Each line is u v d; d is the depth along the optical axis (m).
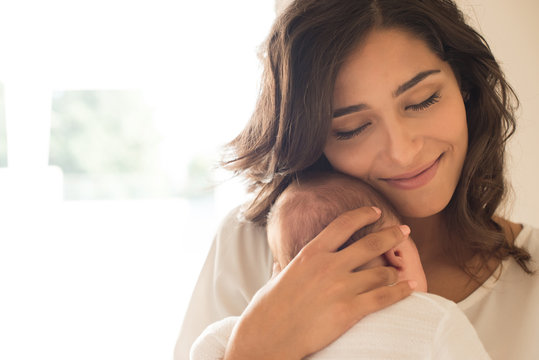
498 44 1.73
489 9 1.72
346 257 0.84
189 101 4.14
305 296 0.82
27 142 3.88
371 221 0.88
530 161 1.74
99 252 4.58
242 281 1.21
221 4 3.34
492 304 1.03
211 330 0.98
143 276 4.01
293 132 0.98
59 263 4.05
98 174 10.17
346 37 0.88
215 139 3.38
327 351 0.83
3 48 3.78
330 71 0.89
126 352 2.88
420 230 1.08
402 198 0.96
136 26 3.83
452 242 1.07
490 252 1.06
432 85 0.90
